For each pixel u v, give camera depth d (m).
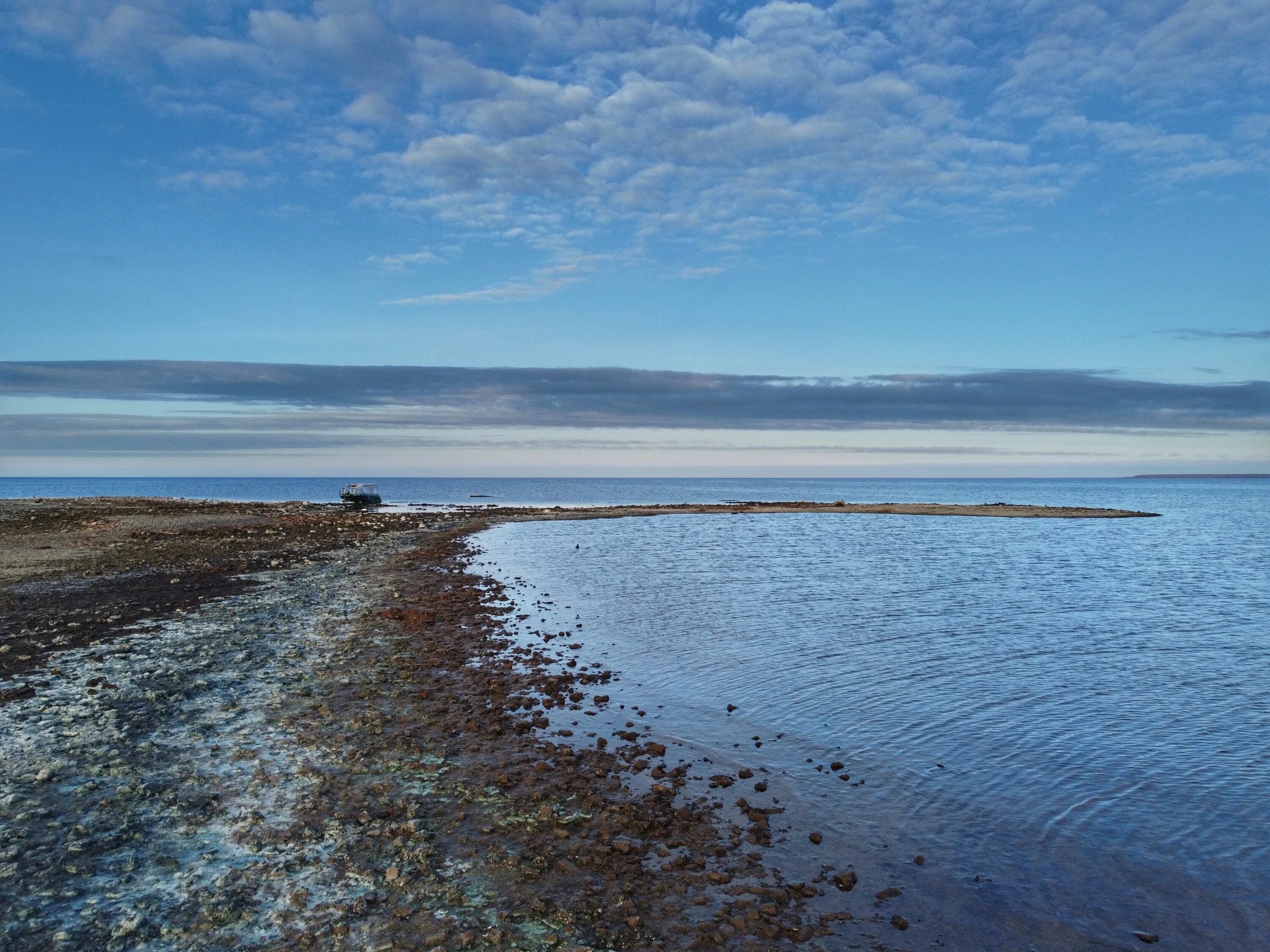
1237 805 9.64
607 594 26.56
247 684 13.78
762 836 8.57
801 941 6.63
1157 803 9.68
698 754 11.21
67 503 63.28
